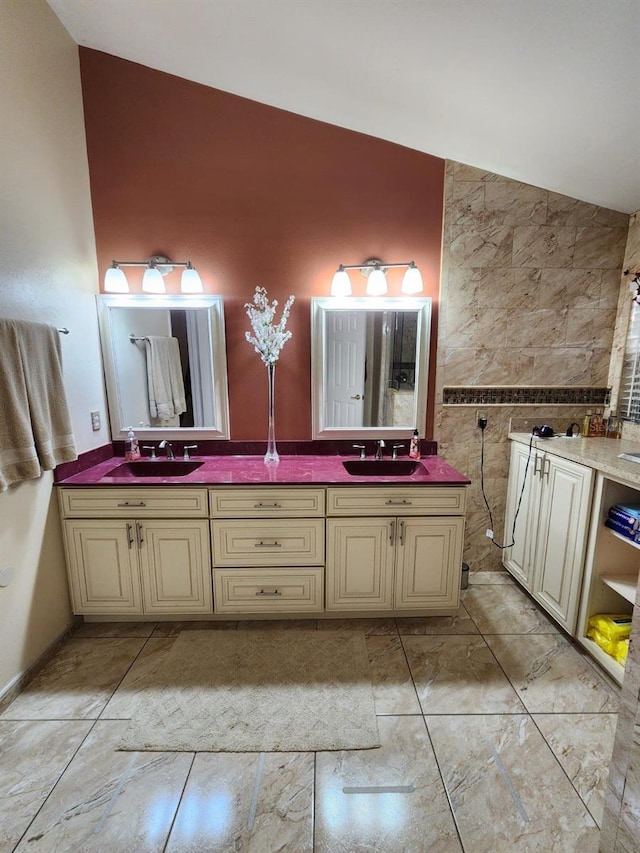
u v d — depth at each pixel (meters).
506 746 1.50
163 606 2.15
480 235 2.36
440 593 2.18
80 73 2.18
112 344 2.41
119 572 2.11
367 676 1.83
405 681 1.80
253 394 2.50
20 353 1.68
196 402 2.49
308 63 1.79
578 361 2.48
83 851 1.18
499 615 2.27
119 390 2.46
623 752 1.07
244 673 1.84
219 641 2.06
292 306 2.42
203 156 2.29
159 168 2.29
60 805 1.30
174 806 1.29
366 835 1.22
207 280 2.39
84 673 1.85
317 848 1.19
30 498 1.84
